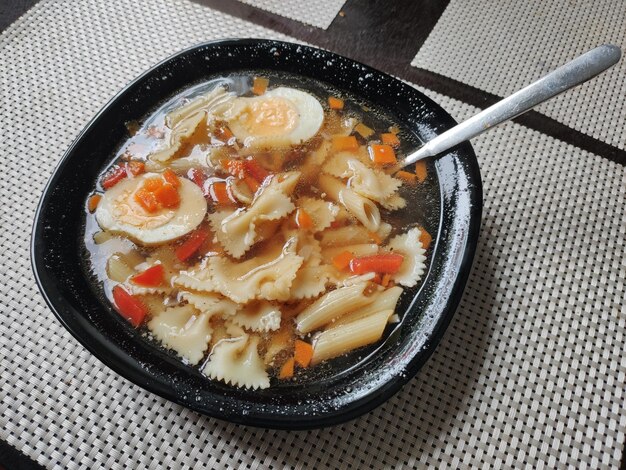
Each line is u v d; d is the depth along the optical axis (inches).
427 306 9.4
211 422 9.4
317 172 10.9
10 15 13.9
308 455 9.3
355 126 11.4
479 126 10.3
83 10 14.0
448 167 10.6
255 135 11.2
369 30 14.1
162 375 8.3
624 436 9.7
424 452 9.4
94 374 9.7
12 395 9.5
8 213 11.2
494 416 9.7
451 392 9.9
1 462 8.9
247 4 14.3
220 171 10.7
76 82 12.9
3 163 11.8
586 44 14.3
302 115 11.3
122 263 9.6
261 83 11.7
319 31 13.9
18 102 12.6
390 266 9.9
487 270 11.1
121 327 9.1
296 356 9.1
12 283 10.5
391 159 11.0
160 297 9.5
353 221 10.5
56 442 9.1
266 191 10.4
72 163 9.9
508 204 11.9
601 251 11.5
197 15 14.1
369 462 9.3
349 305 9.5
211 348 9.1
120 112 10.7
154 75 11.0
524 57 14.0
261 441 9.3
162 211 10.2
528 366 10.2
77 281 9.3
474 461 9.3
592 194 12.1
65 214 9.7
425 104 11.1
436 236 10.2
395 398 9.8
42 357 9.9
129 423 9.3
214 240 10.1
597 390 10.0
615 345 10.5
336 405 8.2
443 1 14.8
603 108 13.3
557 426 9.7
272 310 9.5
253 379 8.8
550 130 12.9
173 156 10.7
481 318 10.6
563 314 10.7
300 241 10.1
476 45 14.0
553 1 15.0
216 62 11.5
